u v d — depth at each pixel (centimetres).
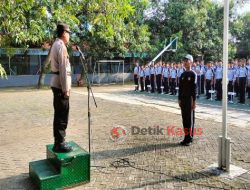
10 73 2409
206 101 1388
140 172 513
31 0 637
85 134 775
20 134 780
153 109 1148
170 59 2602
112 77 2742
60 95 450
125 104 1296
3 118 984
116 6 768
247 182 469
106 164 553
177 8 2589
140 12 2377
